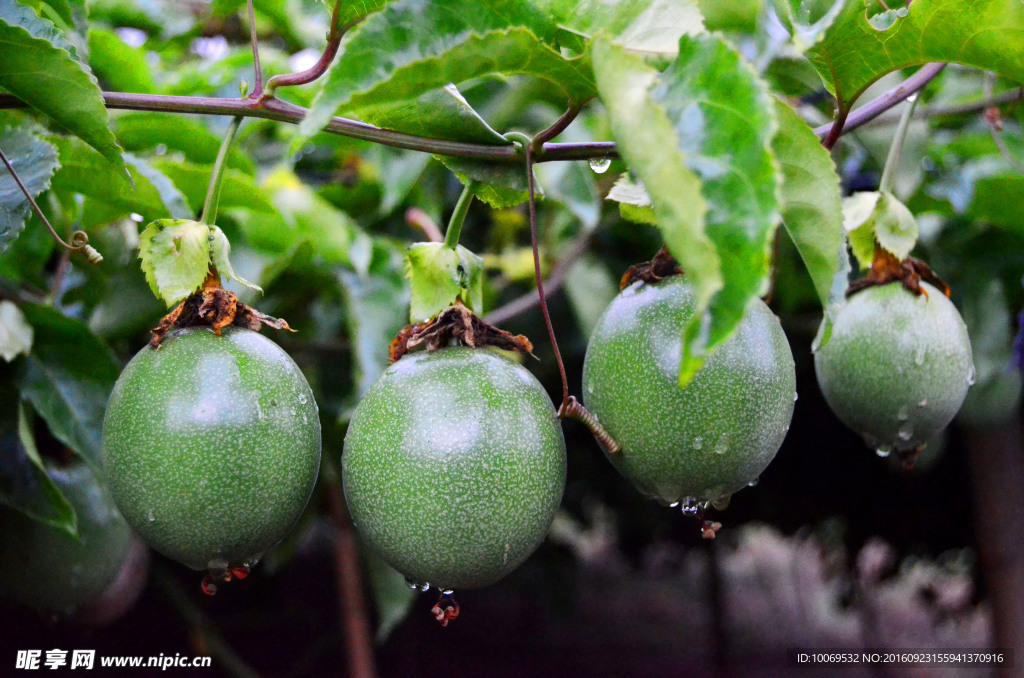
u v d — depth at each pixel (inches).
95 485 19.5
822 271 14.4
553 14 14.6
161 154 21.2
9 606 29.4
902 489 34.3
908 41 15.0
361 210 26.5
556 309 29.2
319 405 24.6
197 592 35.2
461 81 14.2
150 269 15.2
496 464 14.5
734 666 62.5
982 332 24.3
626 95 12.6
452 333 15.4
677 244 12.3
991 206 22.5
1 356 18.6
